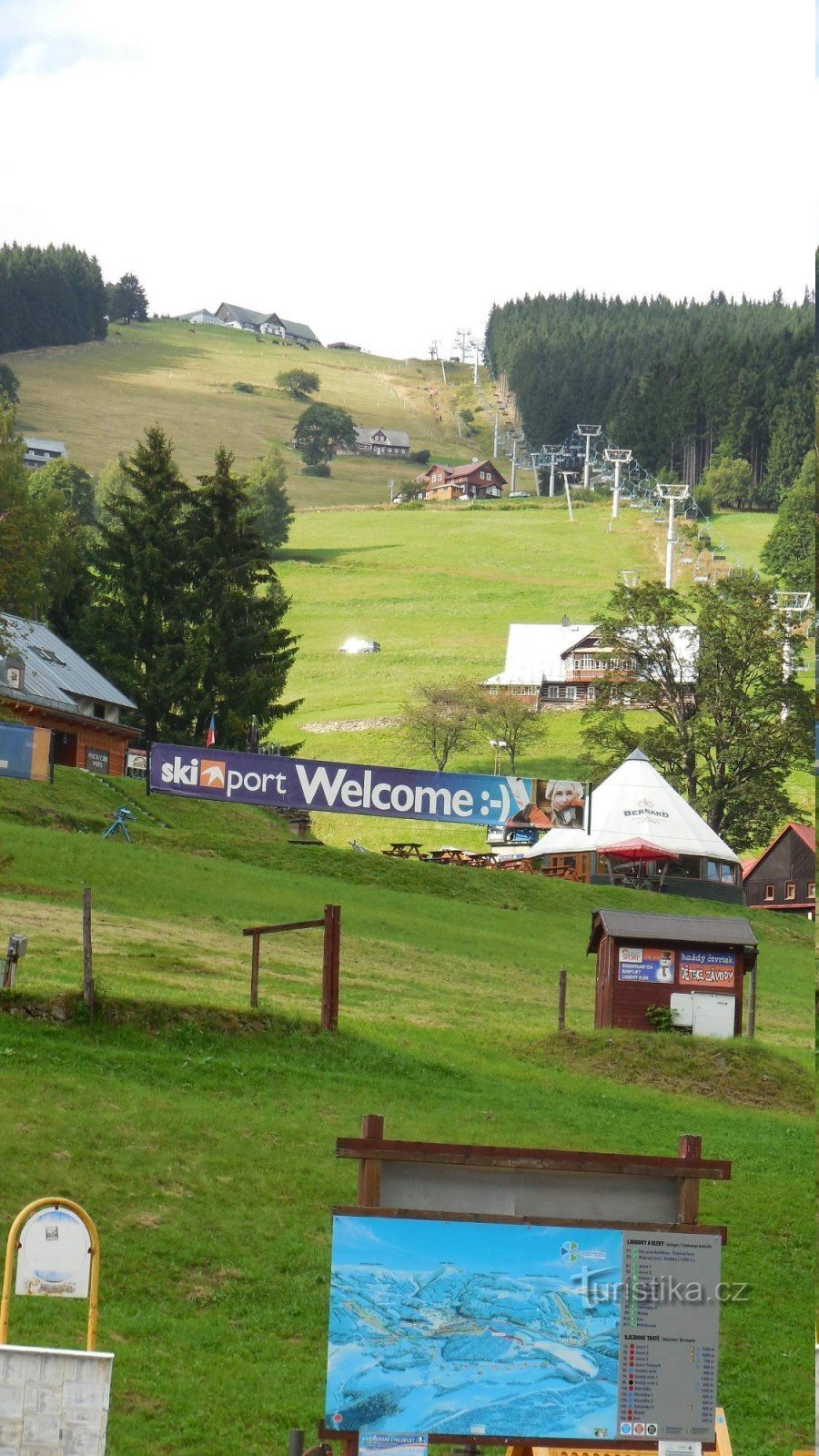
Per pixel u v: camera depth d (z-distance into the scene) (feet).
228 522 331.77
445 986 146.51
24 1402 33.96
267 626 321.73
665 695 325.62
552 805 144.05
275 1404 54.80
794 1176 91.04
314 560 643.45
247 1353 59.52
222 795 142.41
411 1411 30.81
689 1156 31.78
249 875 185.16
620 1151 91.71
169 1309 62.69
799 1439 58.18
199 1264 67.21
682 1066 114.62
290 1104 90.53
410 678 473.67
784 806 311.06
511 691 457.27
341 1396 30.78
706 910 225.97
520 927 190.60
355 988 136.26
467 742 398.62
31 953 118.62
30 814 196.65
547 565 638.12
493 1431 30.76
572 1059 115.44
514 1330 30.99
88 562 337.72
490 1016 132.26
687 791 324.39
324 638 526.98
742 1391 62.39
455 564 637.30
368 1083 97.60
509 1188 31.71
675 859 237.04
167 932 145.48
